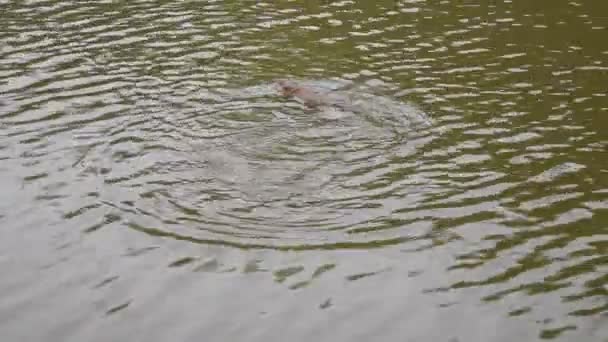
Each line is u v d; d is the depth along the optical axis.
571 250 10.31
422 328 9.04
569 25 17.95
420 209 11.20
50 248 10.45
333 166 12.24
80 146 12.91
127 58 16.47
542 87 14.98
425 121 13.70
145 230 10.74
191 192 11.55
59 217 11.05
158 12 19.03
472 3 19.38
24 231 10.77
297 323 9.14
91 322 9.20
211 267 10.05
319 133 13.21
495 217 11.02
